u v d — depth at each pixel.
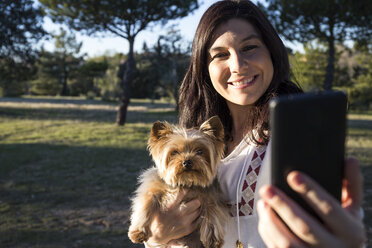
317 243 0.68
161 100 62.16
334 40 20.53
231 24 1.97
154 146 2.84
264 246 1.79
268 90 1.97
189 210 2.29
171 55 40.19
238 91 1.96
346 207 0.81
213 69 2.05
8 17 24.80
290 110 0.76
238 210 1.92
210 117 2.52
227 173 2.18
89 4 20.22
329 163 0.79
